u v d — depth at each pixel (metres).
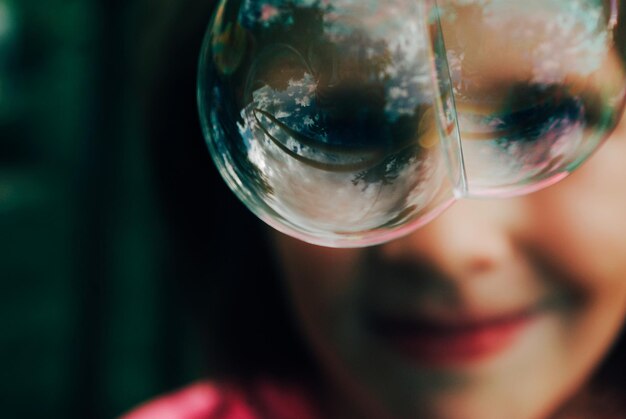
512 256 0.31
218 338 0.47
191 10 0.45
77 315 0.85
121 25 0.76
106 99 0.80
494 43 0.27
